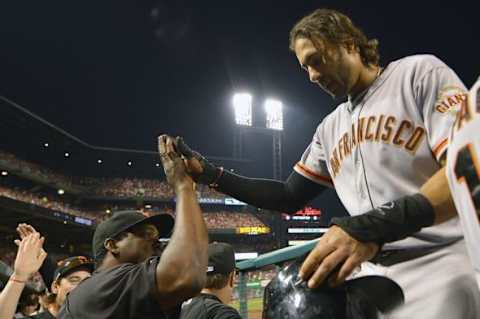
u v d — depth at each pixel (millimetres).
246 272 3578
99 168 38531
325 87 1639
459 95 1354
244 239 37000
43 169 34938
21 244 3541
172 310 2518
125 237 2797
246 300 3529
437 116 1369
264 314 1272
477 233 842
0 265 4422
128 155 38844
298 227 37250
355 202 1607
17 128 32281
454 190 909
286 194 2031
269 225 37094
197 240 2328
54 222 29625
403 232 1088
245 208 38219
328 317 1117
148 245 2832
